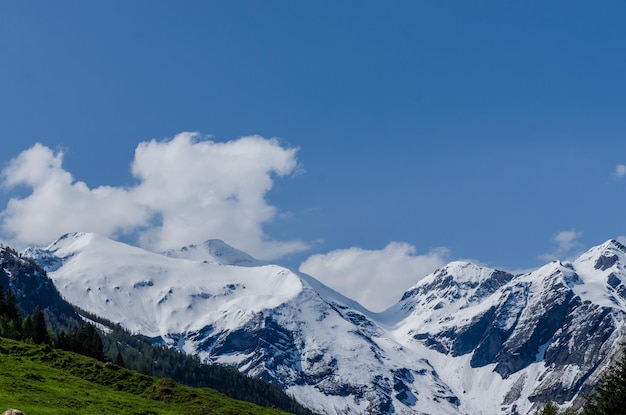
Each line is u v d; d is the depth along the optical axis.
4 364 132.12
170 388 145.75
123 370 149.88
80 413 110.75
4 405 104.56
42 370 135.75
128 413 119.38
